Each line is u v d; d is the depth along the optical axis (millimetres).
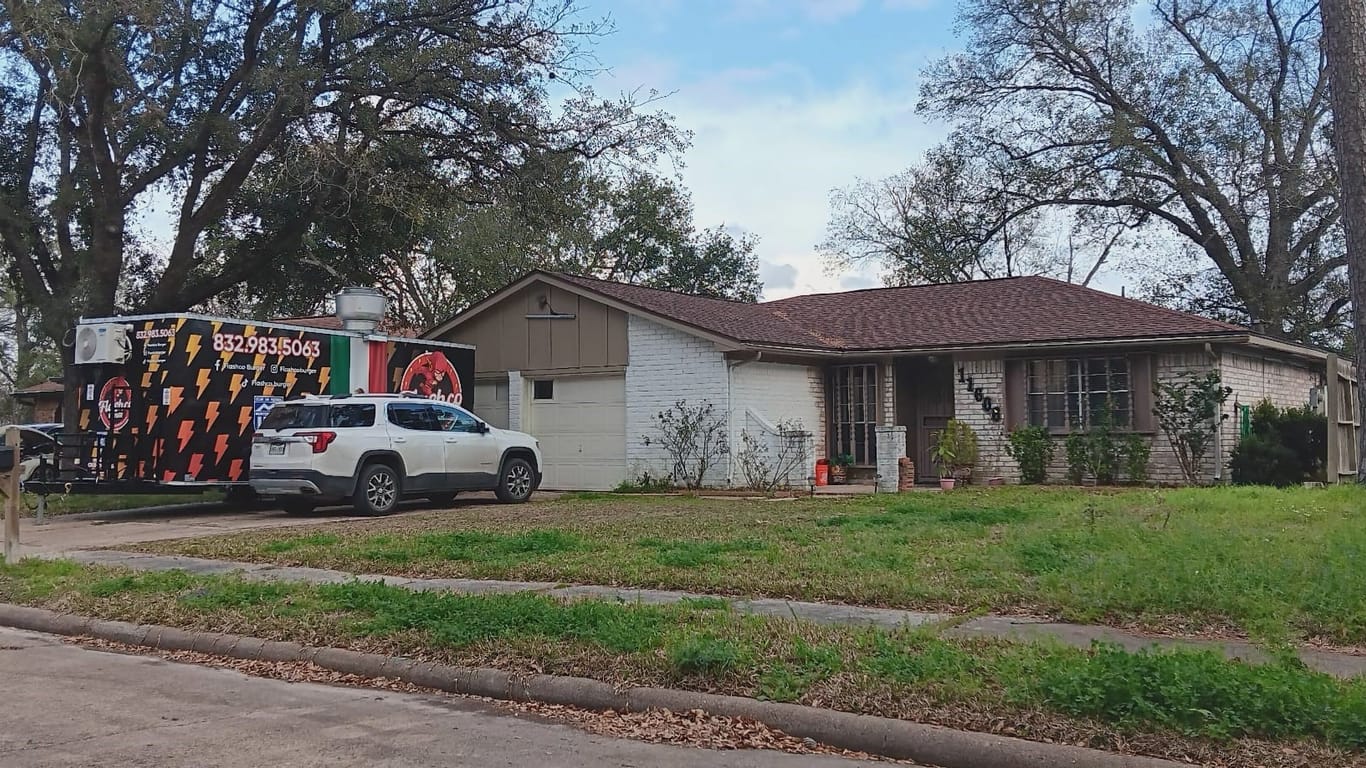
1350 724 4941
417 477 16734
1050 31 35125
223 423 16594
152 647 8141
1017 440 19656
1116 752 4977
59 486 16328
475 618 7609
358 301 18781
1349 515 11648
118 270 21125
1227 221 34219
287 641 7672
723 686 6117
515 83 23031
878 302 24781
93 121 20031
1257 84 34156
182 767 5172
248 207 22984
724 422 19469
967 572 9188
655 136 24125
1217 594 7809
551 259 35969
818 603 8359
